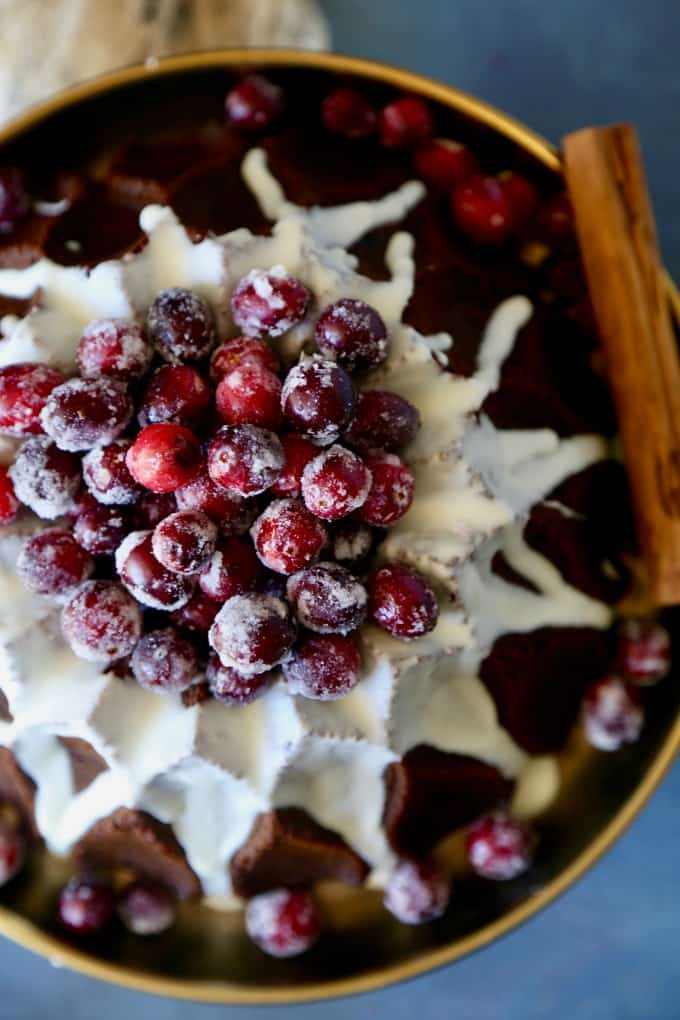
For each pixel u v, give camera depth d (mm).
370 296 362
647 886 435
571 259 387
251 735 356
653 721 386
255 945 386
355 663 343
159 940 387
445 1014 438
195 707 350
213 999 373
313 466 330
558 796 388
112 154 378
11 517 349
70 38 419
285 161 375
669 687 385
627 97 439
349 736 353
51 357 353
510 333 378
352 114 376
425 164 381
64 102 368
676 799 433
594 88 440
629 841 435
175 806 367
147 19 420
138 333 345
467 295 377
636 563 390
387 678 350
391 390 356
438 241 378
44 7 417
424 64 442
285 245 356
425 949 378
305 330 352
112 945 383
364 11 442
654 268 377
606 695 382
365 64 373
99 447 338
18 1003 435
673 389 376
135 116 377
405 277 368
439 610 353
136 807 360
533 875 383
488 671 371
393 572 344
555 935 438
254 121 373
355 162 380
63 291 360
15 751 365
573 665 384
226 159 373
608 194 376
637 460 379
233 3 426
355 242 371
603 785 387
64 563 342
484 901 385
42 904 385
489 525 354
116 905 385
